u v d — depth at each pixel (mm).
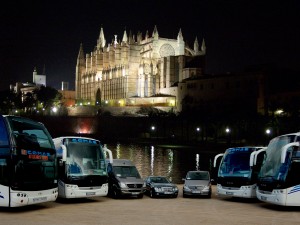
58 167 20391
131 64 191500
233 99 140875
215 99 147000
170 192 25469
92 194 20688
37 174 17641
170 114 139125
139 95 190125
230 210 18891
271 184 18797
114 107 166000
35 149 17688
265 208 19734
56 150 20938
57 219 15578
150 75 189750
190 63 182000
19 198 16781
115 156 84750
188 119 124125
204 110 139500
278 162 18969
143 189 24641
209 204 21562
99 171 21188
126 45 196500
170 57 186250
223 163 23578
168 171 63438
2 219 15469
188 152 92062
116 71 199125
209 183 26281
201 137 124625
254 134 107312
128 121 142625
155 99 174125
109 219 15727
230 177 22719
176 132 132250
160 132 135875
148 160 78312
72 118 155000
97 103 198000
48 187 18172
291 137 18734
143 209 18953
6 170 16781
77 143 21031
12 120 17250
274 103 119812
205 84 151625
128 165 26031
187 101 156000
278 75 136625
